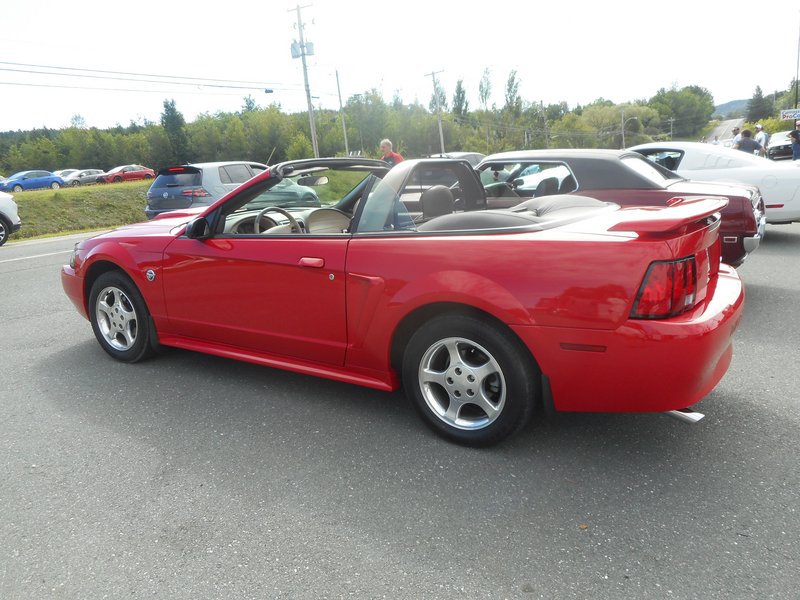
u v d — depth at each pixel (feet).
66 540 7.54
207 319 12.22
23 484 8.86
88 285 14.40
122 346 13.99
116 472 9.13
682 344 7.72
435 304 9.31
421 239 9.47
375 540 7.36
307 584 6.63
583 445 9.45
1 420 11.09
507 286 8.52
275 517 7.89
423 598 6.37
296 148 202.80
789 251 25.31
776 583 6.35
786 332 14.78
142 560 7.13
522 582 6.55
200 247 11.98
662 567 6.68
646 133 444.96
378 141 220.64
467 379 9.28
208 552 7.23
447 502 8.09
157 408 11.41
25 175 130.00
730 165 25.21
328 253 10.28
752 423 9.95
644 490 8.18
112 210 79.10
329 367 11.01
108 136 236.84
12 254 36.14
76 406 11.62
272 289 11.02
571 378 8.40
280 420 10.76
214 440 10.07
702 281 8.51
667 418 10.24
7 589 6.70
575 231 8.49
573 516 7.68
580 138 376.07
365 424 10.50
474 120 284.61
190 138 249.34
